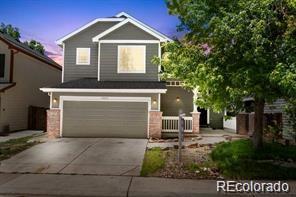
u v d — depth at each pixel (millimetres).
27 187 9047
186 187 9156
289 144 14430
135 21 21312
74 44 23328
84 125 19031
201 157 12938
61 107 19109
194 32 11484
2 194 8547
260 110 12773
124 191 8734
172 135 19391
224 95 11266
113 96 18984
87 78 22938
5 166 11680
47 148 15086
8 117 22844
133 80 21344
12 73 23406
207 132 21812
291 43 9398
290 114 12297
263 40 9414
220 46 10344
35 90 26844
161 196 8406
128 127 18906
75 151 14391
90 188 8992
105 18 23422
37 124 25484
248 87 9773
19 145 15914
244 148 12953
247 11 9758
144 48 21406
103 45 21562
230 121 23203
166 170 11078
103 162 12305
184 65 11312
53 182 9594
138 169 11289
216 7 10977
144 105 18938
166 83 21109
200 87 11594
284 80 8633
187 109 22281
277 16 10086
